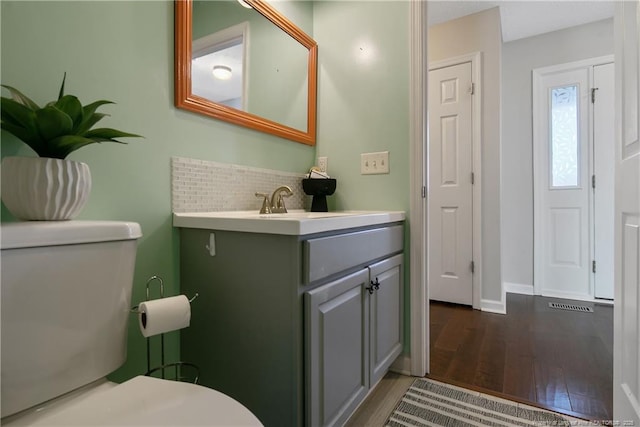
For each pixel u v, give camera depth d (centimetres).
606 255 288
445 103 289
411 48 168
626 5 99
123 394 76
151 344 116
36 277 71
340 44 191
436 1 260
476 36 276
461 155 283
